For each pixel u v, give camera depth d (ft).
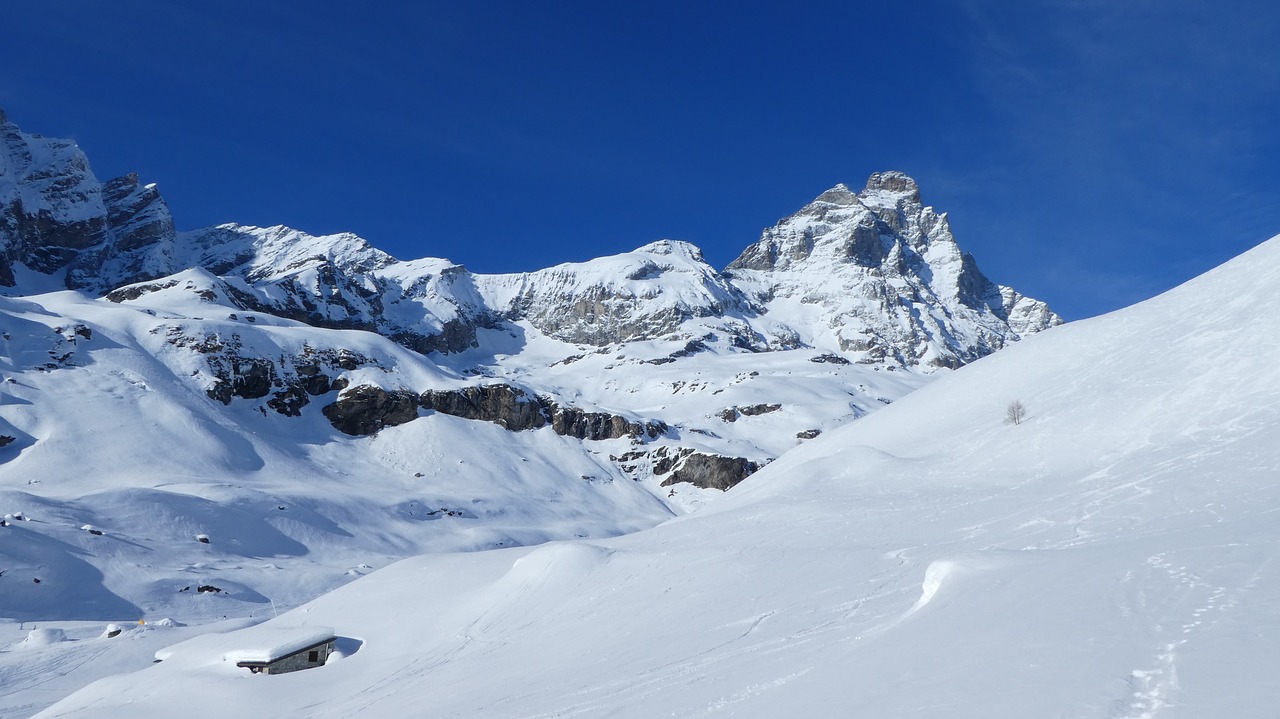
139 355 533.55
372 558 367.04
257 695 108.68
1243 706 30.42
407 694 94.02
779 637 72.69
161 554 304.30
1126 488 125.08
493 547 415.85
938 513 137.59
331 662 122.31
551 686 75.61
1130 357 209.56
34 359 493.77
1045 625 47.78
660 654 78.64
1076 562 63.72
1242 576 49.78
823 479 200.54
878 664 50.19
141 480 402.31
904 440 231.30
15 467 397.80
